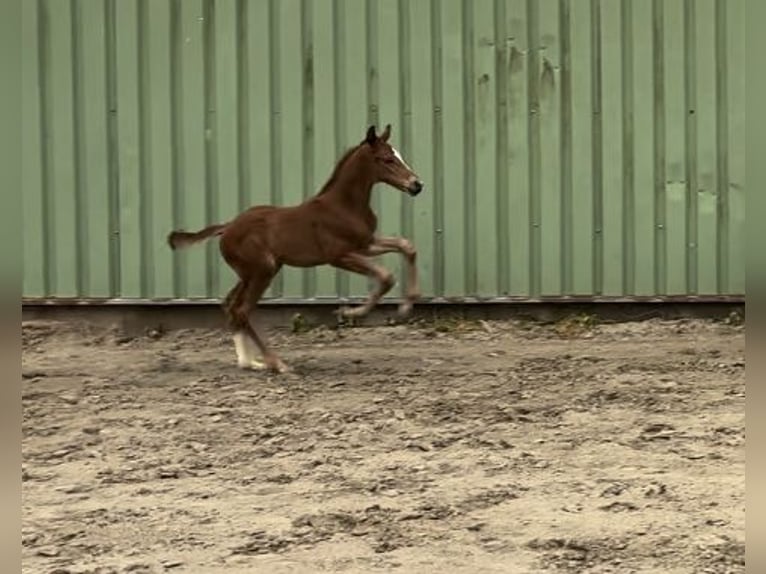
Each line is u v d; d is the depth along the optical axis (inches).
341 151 530.3
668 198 528.1
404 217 530.3
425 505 290.8
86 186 531.2
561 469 320.8
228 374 454.0
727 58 525.0
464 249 530.6
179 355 496.4
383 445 349.1
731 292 527.8
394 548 262.1
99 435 366.3
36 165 528.4
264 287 458.0
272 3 528.4
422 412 387.5
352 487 307.4
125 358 491.8
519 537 267.3
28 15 526.6
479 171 529.3
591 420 374.0
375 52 528.1
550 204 529.3
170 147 530.6
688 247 528.7
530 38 527.5
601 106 528.1
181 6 528.4
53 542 269.3
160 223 532.1
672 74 526.6
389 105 529.3
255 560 256.1
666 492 297.7
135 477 321.4
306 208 453.4
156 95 530.0
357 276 529.3
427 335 524.1
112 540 270.4
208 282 531.2
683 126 527.2
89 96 529.3
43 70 527.8
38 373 462.6
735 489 299.1
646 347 492.1
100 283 531.8
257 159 530.9
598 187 529.3
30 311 529.3
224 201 531.2
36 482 318.3
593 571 246.2
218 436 362.6
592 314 528.4
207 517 285.9
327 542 266.8
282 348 505.7
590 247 528.1
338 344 511.2
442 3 526.6
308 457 337.7
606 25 526.6
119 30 528.4
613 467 322.0
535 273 530.0
